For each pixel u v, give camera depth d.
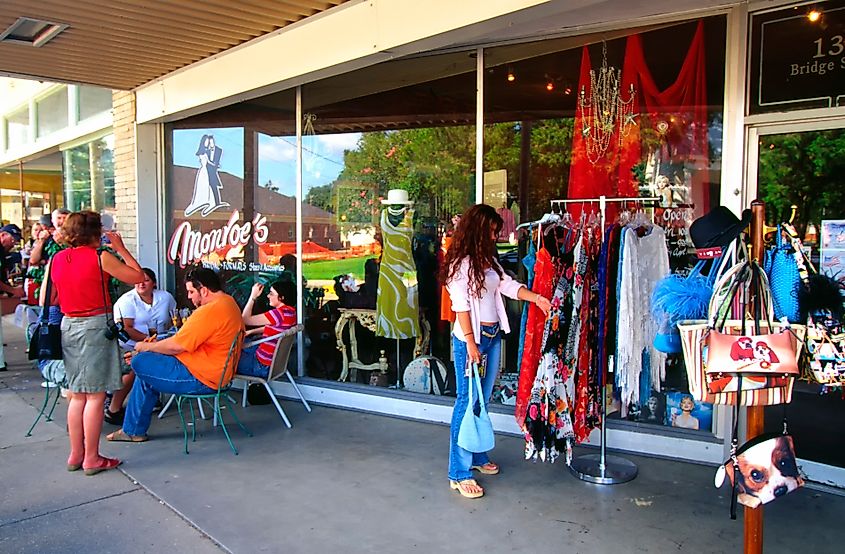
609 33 3.99
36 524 3.02
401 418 4.70
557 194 4.24
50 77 5.73
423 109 4.64
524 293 3.22
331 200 5.12
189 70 5.35
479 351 3.23
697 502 3.20
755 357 1.99
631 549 2.72
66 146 9.17
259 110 5.47
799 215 3.45
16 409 5.04
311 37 4.18
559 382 3.21
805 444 3.45
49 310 3.89
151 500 3.29
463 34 3.45
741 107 3.52
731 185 3.59
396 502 3.23
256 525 3.00
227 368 4.01
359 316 5.04
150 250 6.29
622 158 4.03
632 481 3.46
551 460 3.44
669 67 3.83
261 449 4.05
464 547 2.76
